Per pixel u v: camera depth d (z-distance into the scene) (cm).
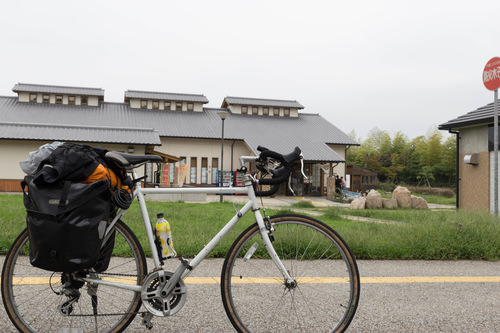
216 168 3278
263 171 241
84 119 3253
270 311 252
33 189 201
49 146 216
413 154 7794
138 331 254
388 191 5141
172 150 3225
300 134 3547
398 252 519
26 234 232
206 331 256
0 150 2462
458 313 305
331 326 247
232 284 237
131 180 236
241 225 511
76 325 237
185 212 991
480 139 1455
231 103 3838
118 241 239
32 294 244
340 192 3166
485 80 805
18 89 3372
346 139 3556
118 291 236
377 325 277
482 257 529
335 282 273
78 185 200
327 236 244
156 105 3709
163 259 237
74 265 200
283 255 250
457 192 1572
